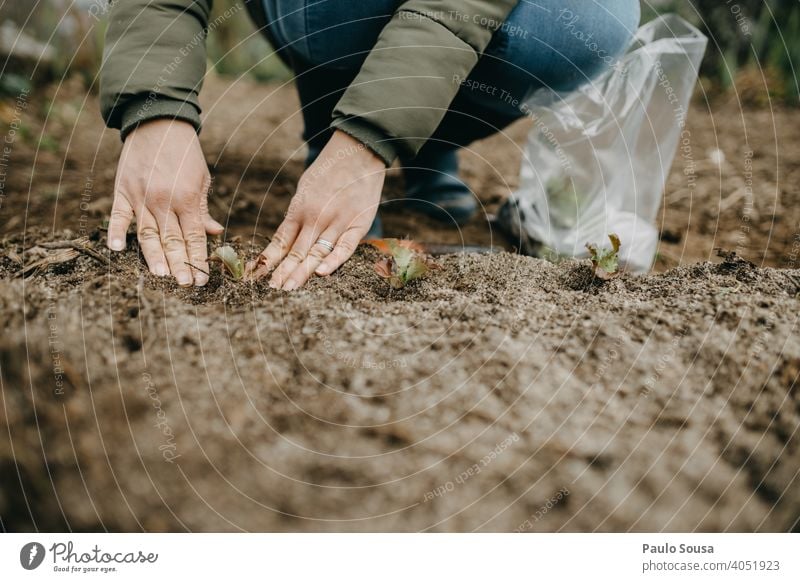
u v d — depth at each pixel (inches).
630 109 62.3
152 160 41.9
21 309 35.9
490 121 64.3
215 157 90.6
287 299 38.3
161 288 40.0
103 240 48.5
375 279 44.6
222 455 30.8
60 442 30.9
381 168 42.8
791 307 39.2
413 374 34.3
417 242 59.2
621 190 64.2
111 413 31.7
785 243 67.7
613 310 39.2
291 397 32.9
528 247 65.8
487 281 45.7
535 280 46.1
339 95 60.4
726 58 131.5
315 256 42.7
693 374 35.3
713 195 82.7
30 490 30.6
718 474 32.8
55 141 90.4
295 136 106.9
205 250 43.5
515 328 37.3
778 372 35.8
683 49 61.6
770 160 93.7
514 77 55.7
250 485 30.5
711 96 127.6
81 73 120.2
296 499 30.6
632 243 60.1
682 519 31.7
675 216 77.2
